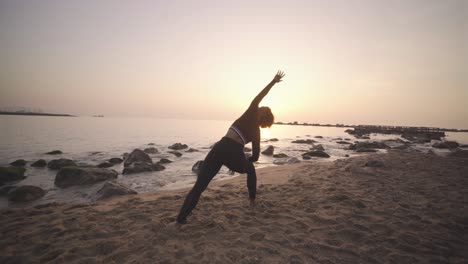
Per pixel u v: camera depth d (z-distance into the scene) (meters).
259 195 4.61
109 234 2.84
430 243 2.70
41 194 5.81
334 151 17.92
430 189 5.11
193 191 2.91
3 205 5.16
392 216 3.50
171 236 2.75
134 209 3.77
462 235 2.96
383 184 5.53
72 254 2.36
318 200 4.22
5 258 2.34
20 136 23.91
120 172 8.83
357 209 3.77
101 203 4.44
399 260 2.38
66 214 3.60
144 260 2.28
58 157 12.60
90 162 11.36
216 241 2.66
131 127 55.38
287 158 13.12
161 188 6.60
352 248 2.58
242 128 3.01
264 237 2.78
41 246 2.56
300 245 2.62
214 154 2.92
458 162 9.22
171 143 21.69
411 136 49.31
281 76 3.13
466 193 4.81
